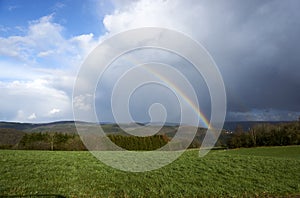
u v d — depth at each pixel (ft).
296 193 52.65
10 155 82.07
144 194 49.83
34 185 52.49
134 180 59.26
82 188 52.21
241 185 57.88
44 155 85.10
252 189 54.90
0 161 71.72
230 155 99.60
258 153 120.57
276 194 51.85
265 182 60.64
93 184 55.11
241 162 83.71
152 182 58.13
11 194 46.19
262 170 73.00
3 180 54.65
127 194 49.57
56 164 71.56
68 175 61.31
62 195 47.29
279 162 84.53
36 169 65.62
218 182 59.98
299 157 103.55
